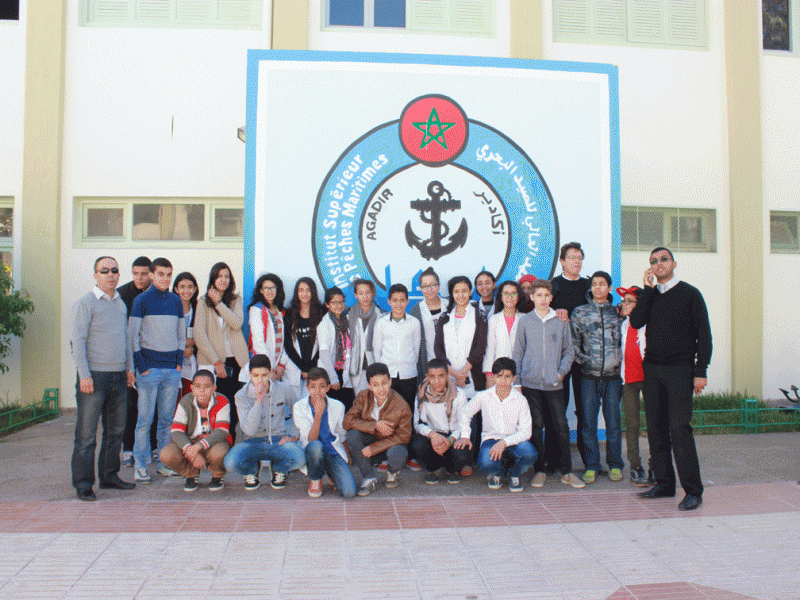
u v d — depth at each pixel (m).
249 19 7.70
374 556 3.27
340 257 5.62
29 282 7.34
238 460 4.25
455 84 5.77
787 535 3.59
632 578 3.02
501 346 4.93
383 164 5.68
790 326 8.47
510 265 5.80
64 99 7.48
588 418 4.69
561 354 4.62
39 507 4.00
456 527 3.71
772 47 8.55
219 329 5.12
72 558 3.20
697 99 8.39
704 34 8.45
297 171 5.59
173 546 3.37
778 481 4.70
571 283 5.08
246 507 4.05
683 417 4.11
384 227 5.67
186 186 7.58
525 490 4.49
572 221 5.88
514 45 7.88
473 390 5.01
